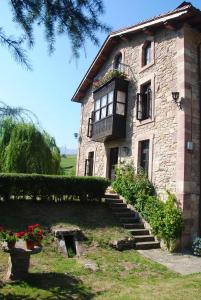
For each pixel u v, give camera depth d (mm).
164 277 6215
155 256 7871
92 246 7914
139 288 5453
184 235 8836
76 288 5344
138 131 11742
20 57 3463
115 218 9969
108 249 7949
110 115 12656
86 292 5191
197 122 9742
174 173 9562
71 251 7609
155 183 10375
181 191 9086
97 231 8773
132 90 12594
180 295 5059
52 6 3539
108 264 6863
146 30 11609
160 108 10695
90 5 3547
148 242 8836
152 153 10711
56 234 7922
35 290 5129
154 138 10734
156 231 9039
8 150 13078
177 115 9789
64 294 5059
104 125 13094
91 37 3707
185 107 9547
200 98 9953
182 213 8914
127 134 12453
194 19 9984
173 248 8500
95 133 13875
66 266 6480
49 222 8719
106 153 13898
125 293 5176
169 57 10648
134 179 11148
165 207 9039
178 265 7129
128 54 13312
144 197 10133
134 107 12258
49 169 13805
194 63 10133
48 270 6148
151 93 11297
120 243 8172
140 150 11594
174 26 10461
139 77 12234
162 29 11266
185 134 9383
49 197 10305
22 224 8367
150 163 10719
